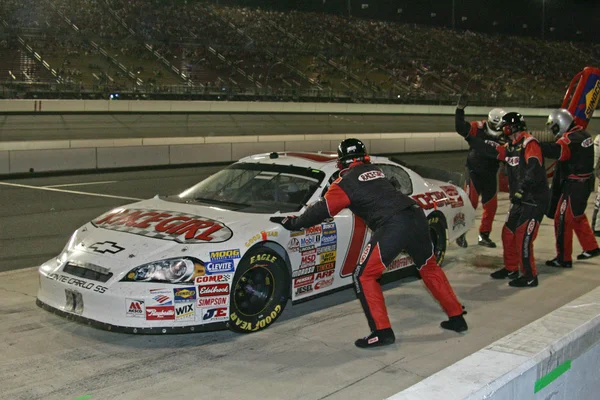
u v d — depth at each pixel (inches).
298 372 153.9
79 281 167.9
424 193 247.6
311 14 2514.8
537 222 233.8
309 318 197.3
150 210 199.8
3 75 1525.6
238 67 1914.4
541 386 81.4
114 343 172.1
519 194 227.8
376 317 168.7
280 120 1389.0
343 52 2208.4
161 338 176.6
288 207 201.6
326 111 1573.6
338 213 187.8
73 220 371.2
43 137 956.6
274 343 174.2
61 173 621.3
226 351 167.5
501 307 212.5
